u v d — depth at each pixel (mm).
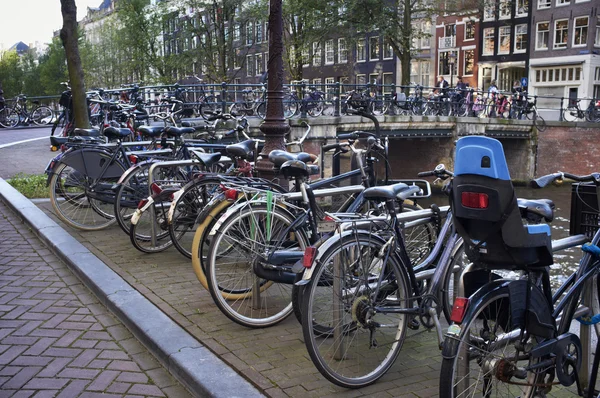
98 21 60156
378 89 23125
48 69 57219
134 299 4402
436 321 3299
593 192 3072
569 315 2812
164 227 5551
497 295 2525
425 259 3689
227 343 3646
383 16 25688
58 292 4855
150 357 3666
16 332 4016
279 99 6379
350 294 3223
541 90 39469
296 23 30406
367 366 3330
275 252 3840
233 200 4145
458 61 43312
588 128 28312
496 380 2697
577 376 2826
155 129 6754
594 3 36031
